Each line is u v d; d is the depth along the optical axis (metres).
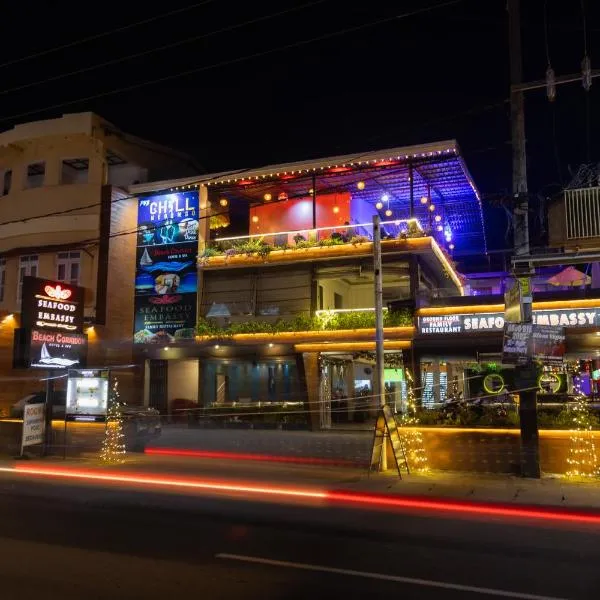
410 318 21.77
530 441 12.50
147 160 29.39
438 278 28.00
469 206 28.22
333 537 7.63
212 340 24.62
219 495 10.70
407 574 6.08
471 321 20.92
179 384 26.61
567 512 9.38
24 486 11.65
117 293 26.27
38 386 25.44
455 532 7.98
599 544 7.37
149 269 26.77
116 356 25.84
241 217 29.00
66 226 26.84
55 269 26.94
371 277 24.91
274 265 25.02
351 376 27.28
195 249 26.14
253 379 25.88
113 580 5.81
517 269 12.70
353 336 22.67
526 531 8.06
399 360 25.28
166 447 17.88
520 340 12.55
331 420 25.55
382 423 13.38
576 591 5.60
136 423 17.45
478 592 5.55
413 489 11.24
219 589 5.57
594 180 12.73
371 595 5.44
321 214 25.98
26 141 27.88
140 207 27.27
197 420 24.98
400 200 27.28
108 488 11.43
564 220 12.66
